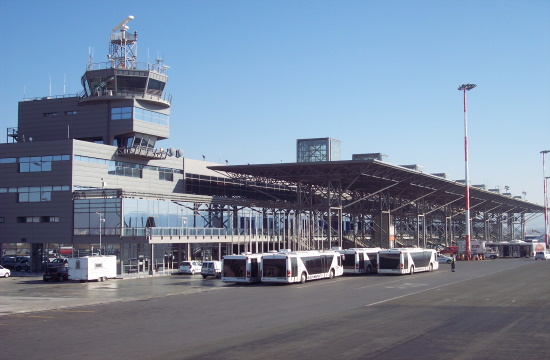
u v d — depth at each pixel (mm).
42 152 64500
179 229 61969
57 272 52438
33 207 64312
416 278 52500
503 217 159375
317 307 29328
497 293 36188
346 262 57906
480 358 15938
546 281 46875
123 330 22266
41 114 74812
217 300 33938
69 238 61781
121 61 72250
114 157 68375
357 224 111562
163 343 19125
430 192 98125
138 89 70938
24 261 64812
